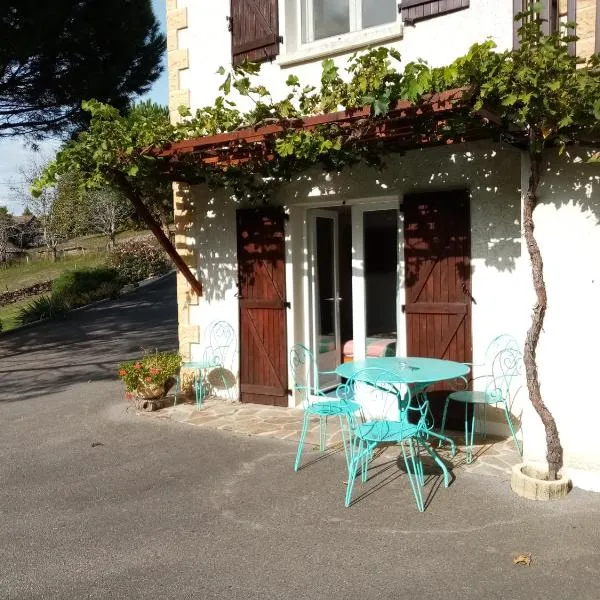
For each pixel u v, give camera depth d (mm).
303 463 4512
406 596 2746
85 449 5031
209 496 3957
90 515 3727
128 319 13445
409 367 4258
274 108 4688
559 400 3859
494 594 2732
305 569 3010
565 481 3719
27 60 9961
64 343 11094
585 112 3355
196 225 6586
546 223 3854
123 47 10867
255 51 5910
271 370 6168
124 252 20125
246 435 5234
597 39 3760
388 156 5293
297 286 6113
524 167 3982
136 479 4305
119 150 5148
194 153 5156
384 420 4031
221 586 2885
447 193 5008
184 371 6777
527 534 3264
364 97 3912
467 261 4961
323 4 5844
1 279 22031
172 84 6504
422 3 4938
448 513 3566
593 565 2938
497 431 4953
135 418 5918
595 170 3674
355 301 5957
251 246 6184
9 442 5336
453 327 5062
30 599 2836
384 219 5750
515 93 3365
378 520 3518
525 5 4246
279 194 5996
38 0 9250
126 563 3133
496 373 4883
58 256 24969
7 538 3455
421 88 3566
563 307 3818
